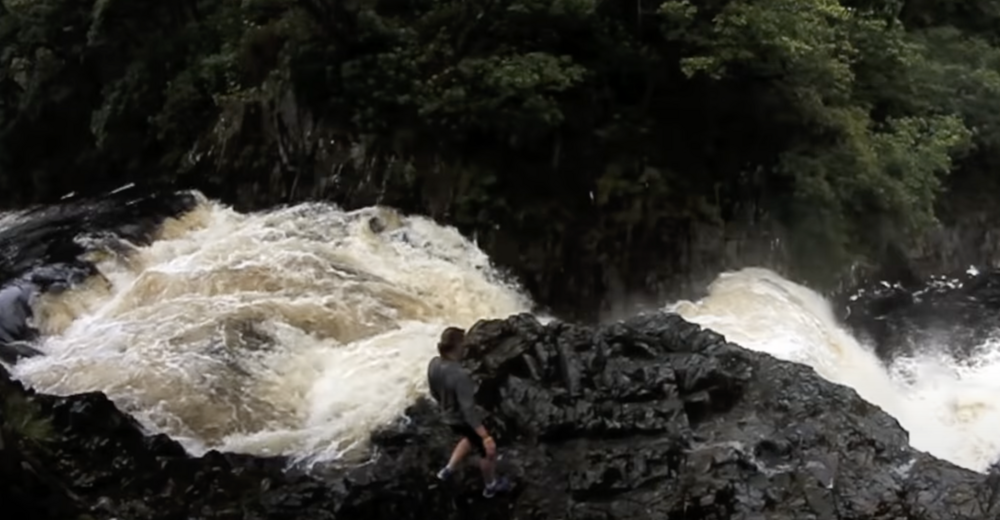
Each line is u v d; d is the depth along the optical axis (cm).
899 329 1684
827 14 1847
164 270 1527
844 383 1462
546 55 1659
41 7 2167
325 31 1766
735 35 1645
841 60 1889
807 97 1723
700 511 1102
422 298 1532
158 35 2103
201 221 1770
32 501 1067
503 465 1184
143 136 2114
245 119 1875
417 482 1159
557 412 1233
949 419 1472
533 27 1709
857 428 1219
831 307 1708
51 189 2250
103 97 2162
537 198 1691
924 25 2392
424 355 1385
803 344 1499
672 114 1761
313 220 1684
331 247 1611
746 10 1652
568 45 1723
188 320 1405
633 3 1723
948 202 2034
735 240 1720
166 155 2025
